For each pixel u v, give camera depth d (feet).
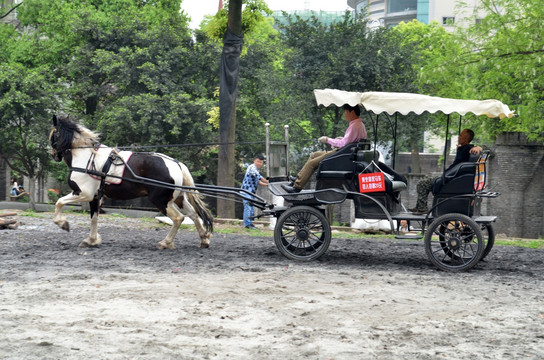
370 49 100.68
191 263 35.50
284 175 46.44
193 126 108.17
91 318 22.89
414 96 34.73
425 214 37.27
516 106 70.69
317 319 23.53
